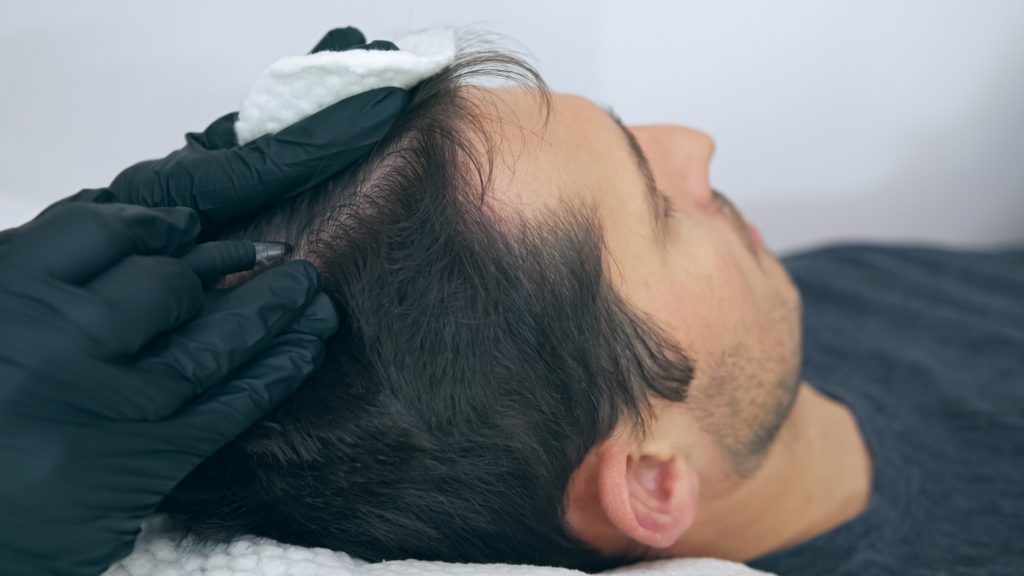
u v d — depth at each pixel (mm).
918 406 1018
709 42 1336
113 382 461
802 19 1364
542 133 626
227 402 511
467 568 585
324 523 598
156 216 496
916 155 1527
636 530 639
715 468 719
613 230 635
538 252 595
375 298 571
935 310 1214
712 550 780
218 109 1053
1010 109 1508
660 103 1364
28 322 448
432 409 583
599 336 619
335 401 569
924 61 1447
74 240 462
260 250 544
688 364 660
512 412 600
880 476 874
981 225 1609
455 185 583
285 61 541
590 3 1215
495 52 645
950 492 877
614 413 633
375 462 584
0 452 441
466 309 580
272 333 517
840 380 1085
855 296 1277
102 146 1057
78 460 456
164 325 476
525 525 642
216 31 1014
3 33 983
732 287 696
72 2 982
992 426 954
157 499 494
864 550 795
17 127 1030
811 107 1443
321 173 566
